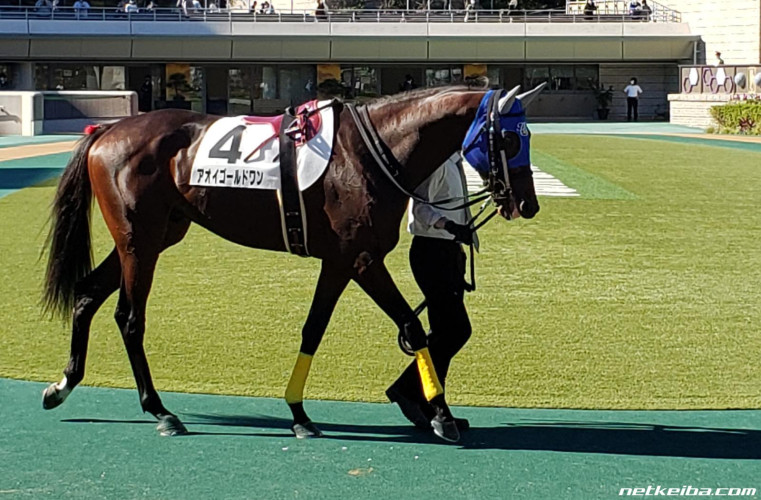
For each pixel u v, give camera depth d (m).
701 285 10.01
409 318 5.45
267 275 10.45
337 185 5.37
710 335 8.09
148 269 5.74
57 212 5.93
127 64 41.47
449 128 5.35
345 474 5.07
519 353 7.53
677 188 17.38
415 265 5.77
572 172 19.47
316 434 5.64
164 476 5.04
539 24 41.47
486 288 9.82
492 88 5.41
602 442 5.59
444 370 5.84
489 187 5.33
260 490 4.86
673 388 6.67
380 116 5.43
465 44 41.16
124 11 40.94
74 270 5.95
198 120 5.86
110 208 5.75
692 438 5.66
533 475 5.07
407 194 5.41
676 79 42.56
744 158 22.16
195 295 9.49
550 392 6.59
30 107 30.52
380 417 6.05
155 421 5.92
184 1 42.16
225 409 6.19
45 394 5.92
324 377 6.92
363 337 7.99
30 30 39.91
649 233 13.12
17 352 7.52
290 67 42.41
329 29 41.03
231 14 41.22
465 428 5.79
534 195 5.34
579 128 35.72
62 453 5.36
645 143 26.06
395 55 41.19
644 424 5.92
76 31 40.16
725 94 34.78
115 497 4.78
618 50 41.62
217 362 7.28
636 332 8.17
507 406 6.29
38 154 23.69
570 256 11.56
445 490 4.86
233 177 5.52
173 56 40.72
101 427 5.80
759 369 7.13
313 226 5.46
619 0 45.09
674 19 42.66
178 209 5.75
